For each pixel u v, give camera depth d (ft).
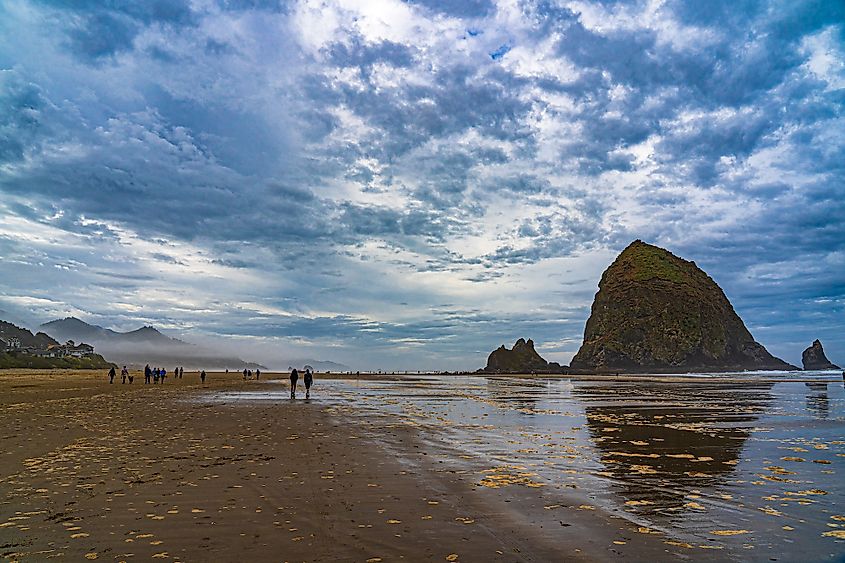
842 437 48.37
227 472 31.24
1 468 32.40
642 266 585.22
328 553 17.66
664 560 17.21
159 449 39.78
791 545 18.78
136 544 18.54
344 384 211.41
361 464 34.01
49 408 78.54
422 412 75.00
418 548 18.21
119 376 263.49
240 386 168.45
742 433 51.42
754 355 603.26
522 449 40.73
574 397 116.06
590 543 18.85
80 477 29.73
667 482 29.17
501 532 20.07
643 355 536.83
